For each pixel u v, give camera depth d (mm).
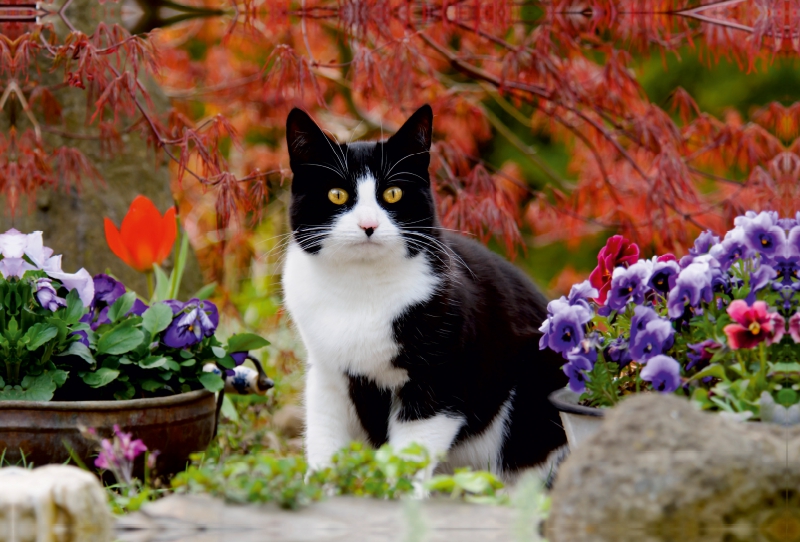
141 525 2268
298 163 3381
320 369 3342
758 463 2012
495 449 3545
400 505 2379
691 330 2758
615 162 5094
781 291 2617
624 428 2111
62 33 5039
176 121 4559
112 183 5367
